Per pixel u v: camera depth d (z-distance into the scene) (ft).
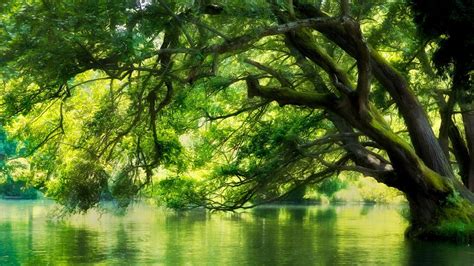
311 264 64.34
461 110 100.94
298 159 93.91
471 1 65.31
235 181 102.27
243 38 64.85
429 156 87.76
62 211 106.11
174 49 61.16
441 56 70.95
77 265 63.52
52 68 57.82
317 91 90.48
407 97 87.51
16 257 69.56
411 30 89.04
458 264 64.08
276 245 81.92
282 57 102.32
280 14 70.95
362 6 83.30
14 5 53.42
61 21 53.26
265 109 102.06
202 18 68.39
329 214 163.73
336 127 94.02
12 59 55.16
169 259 67.72
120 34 55.36
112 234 96.78
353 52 81.87
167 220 127.85
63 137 92.22
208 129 105.09
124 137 90.68
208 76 68.28
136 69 65.26
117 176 91.04
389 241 87.40
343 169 91.20
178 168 99.40
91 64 59.77
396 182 87.61
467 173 107.45
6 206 197.77
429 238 86.74
